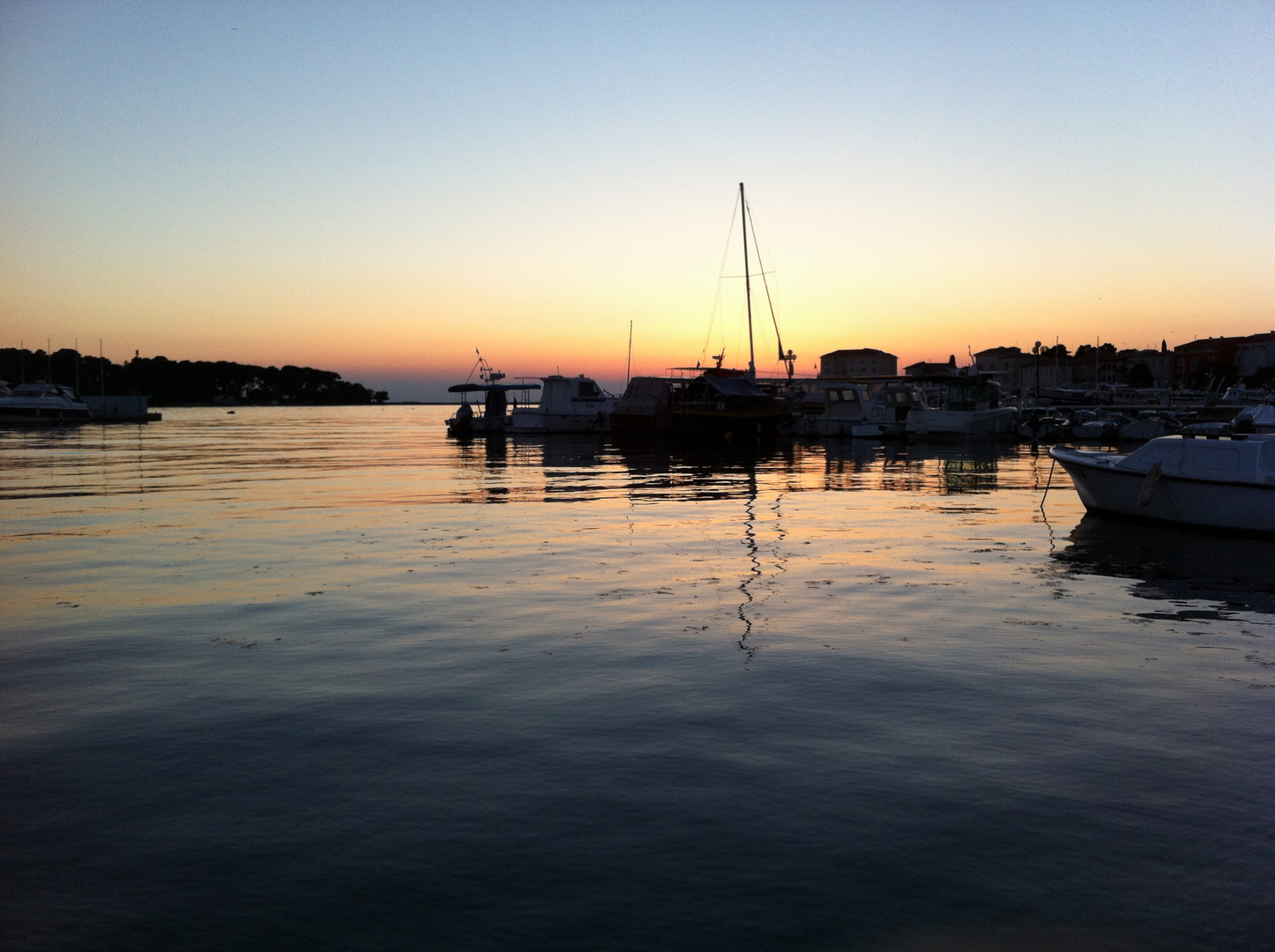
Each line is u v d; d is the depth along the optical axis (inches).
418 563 641.6
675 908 205.5
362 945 193.6
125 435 3171.8
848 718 322.7
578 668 384.5
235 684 364.2
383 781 271.0
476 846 232.4
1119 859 225.3
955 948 191.5
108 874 221.0
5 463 1761.8
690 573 603.8
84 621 469.4
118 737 307.0
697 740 302.0
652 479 1393.9
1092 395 3927.2
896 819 245.8
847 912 203.6
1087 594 540.1
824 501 1069.1
